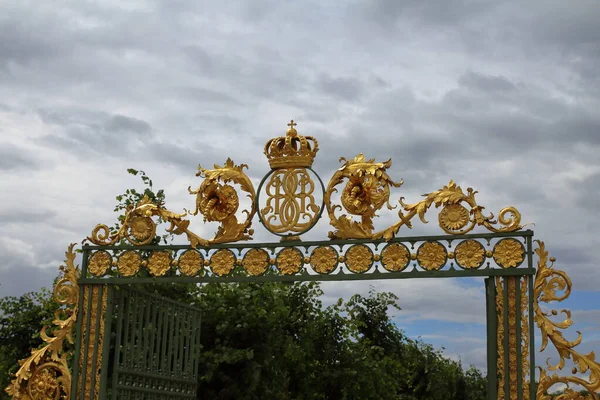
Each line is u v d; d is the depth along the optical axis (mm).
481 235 7078
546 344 6738
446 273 7074
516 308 6930
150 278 7738
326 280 7316
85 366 7844
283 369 12148
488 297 7031
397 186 7285
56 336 7973
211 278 7598
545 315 6797
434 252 7156
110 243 7988
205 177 7715
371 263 7258
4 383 11398
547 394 6883
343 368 13000
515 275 6949
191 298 11328
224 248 7660
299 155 7520
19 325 11969
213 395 11117
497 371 6887
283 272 7441
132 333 8062
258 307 11430
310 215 7418
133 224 7961
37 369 7902
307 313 12875
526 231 6977
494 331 6957
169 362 8555
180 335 8875
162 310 8562
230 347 11094
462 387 18703
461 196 7141
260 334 11344
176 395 8672
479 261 7031
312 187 7473
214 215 7652
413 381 18109
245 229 7602
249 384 11047
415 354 17969
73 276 8023
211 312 11234
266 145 7629
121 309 7988
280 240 7531
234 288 11758
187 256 7758
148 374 8195
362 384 13266
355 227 7336
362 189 7336
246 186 7629
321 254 7383
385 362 14250
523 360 6812
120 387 7762
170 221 7809
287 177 7551
